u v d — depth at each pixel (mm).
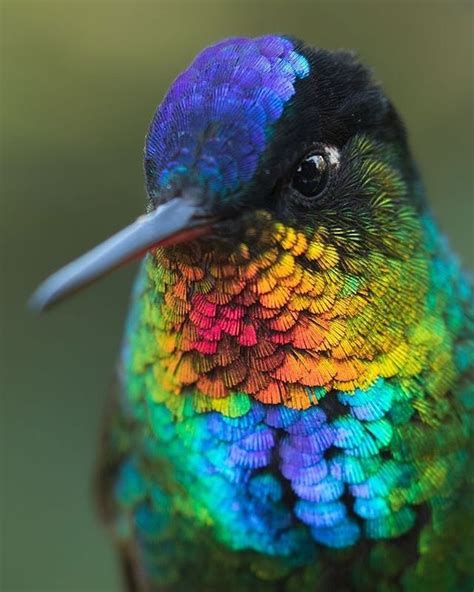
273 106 204
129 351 217
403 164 213
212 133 204
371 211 208
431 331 210
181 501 214
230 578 215
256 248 204
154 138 205
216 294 206
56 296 198
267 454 210
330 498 210
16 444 342
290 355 207
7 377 349
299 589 213
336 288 206
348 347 207
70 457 341
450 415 211
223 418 209
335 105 208
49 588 324
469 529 213
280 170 204
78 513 335
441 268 213
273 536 212
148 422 214
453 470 211
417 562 212
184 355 209
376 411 209
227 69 205
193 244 204
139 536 220
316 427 209
